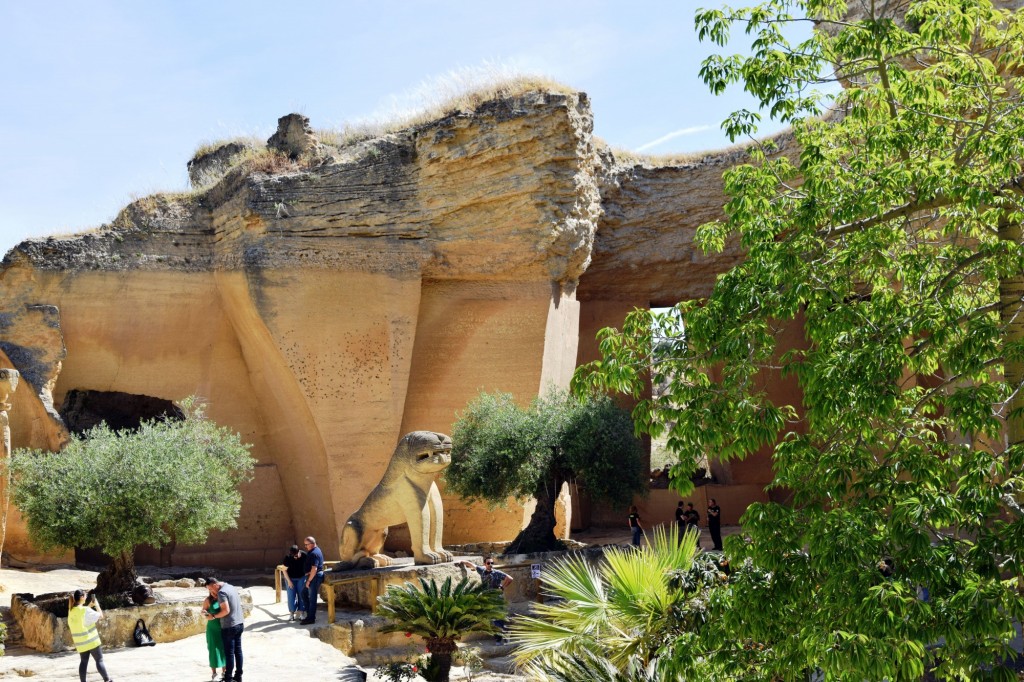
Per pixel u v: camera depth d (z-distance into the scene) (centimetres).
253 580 2108
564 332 2445
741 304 725
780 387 2653
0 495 1712
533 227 2281
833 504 734
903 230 841
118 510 1396
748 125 816
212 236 2386
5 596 1633
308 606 1436
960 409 650
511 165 2270
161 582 1712
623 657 927
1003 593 586
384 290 2266
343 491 2206
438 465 1562
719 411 721
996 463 634
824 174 759
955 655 661
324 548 2231
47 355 2177
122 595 1391
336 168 2283
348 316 2247
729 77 810
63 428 2117
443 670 1082
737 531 2472
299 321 2220
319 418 2214
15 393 2148
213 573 2178
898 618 597
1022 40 816
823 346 718
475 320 2352
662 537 1057
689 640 721
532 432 1989
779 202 771
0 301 2206
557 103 2242
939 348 718
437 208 2308
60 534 1405
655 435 759
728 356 721
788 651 677
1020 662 770
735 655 709
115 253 2292
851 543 626
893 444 794
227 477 1619
